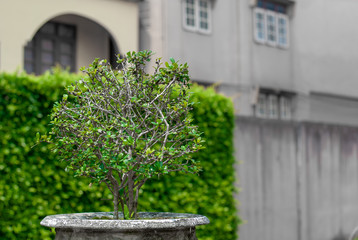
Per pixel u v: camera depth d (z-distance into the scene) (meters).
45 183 6.69
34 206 6.63
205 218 4.25
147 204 7.48
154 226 3.82
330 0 21.92
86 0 15.55
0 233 6.44
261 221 12.16
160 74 4.70
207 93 8.42
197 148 4.49
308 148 13.63
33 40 15.84
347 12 22.47
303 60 20.73
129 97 4.54
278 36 20.12
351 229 14.58
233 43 18.75
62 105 4.54
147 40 17.03
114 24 16.05
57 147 4.54
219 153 8.37
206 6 18.23
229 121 8.55
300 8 20.88
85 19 16.84
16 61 14.34
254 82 19.03
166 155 4.64
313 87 20.77
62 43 16.44
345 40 22.16
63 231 3.97
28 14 14.57
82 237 3.86
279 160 12.82
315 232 13.53
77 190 6.84
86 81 4.68
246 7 19.25
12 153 6.54
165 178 7.71
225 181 8.38
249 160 12.09
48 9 14.94
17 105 6.61
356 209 14.83
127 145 4.59
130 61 4.76
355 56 22.31
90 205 6.94
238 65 18.75
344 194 14.52
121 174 4.65
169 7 17.08
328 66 21.39
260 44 19.52
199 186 8.07
